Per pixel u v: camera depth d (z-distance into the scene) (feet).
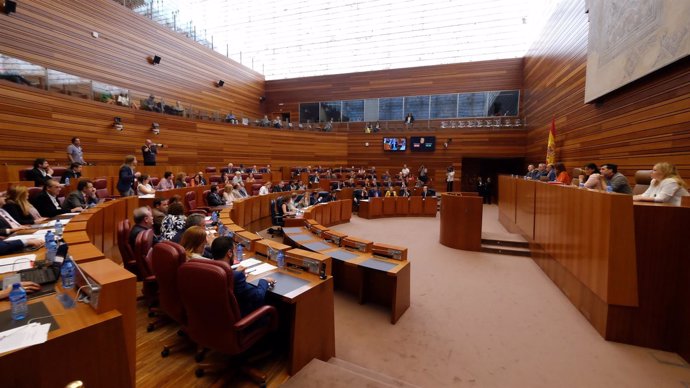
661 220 10.68
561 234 16.10
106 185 24.91
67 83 28.45
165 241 8.77
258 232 28.17
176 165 38.93
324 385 7.84
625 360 10.38
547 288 16.56
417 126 57.00
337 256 14.64
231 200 28.86
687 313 10.31
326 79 62.85
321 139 58.18
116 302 5.76
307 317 8.72
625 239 11.05
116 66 37.47
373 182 48.93
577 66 28.91
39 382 4.70
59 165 27.25
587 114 26.84
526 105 50.34
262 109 65.98
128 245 11.44
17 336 4.79
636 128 19.88
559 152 33.53
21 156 24.95
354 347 11.05
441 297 15.34
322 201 36.32
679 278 10.56
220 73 54.13
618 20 20.58
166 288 8.52
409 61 59.88
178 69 45.98
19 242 9.76
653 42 17.11
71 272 6.92
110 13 36.76
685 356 10.32
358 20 60.70
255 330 7.95
